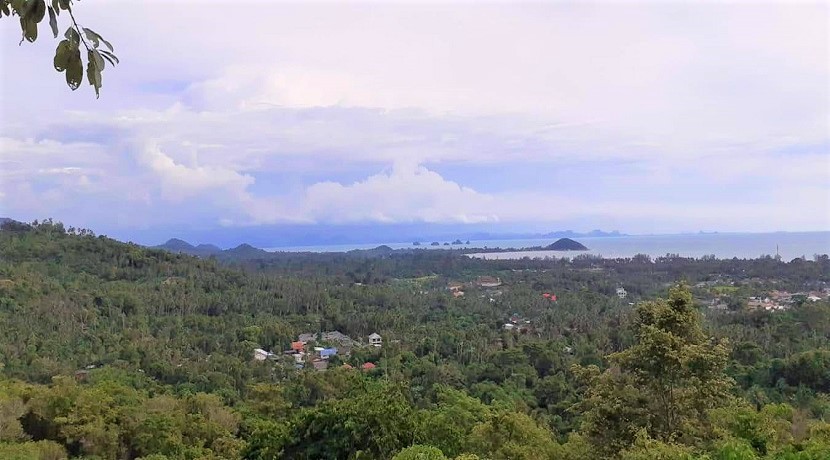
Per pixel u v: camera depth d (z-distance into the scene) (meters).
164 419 25.83
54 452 22.98
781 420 12.02
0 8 2.32
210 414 27.98
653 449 9.74
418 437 14.31
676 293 12.25
